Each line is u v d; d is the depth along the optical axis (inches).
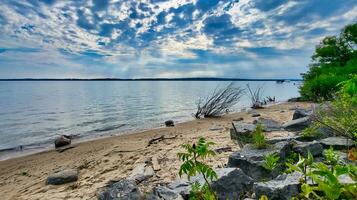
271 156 166.1
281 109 834.8
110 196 166.1
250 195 156.5
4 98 2034.9
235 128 337.4
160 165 275.3
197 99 1740.9
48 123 824.3
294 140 245.6
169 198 162.9
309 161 83.5
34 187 262.5
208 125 601.3
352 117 218.1
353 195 67.7
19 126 774.5
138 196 166.2
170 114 991.6
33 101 1721.2
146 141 442.3
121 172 276.5
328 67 1210.6
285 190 127.2
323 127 269.4
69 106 1365.7
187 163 91.0
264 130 365.4
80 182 258.5
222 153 287.3
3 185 283.4
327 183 71.3
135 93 2711.6
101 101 1673.2
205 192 131.7
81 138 575.8
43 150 468.4
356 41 1218.6
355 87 82.5
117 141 475.8
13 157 425.7
